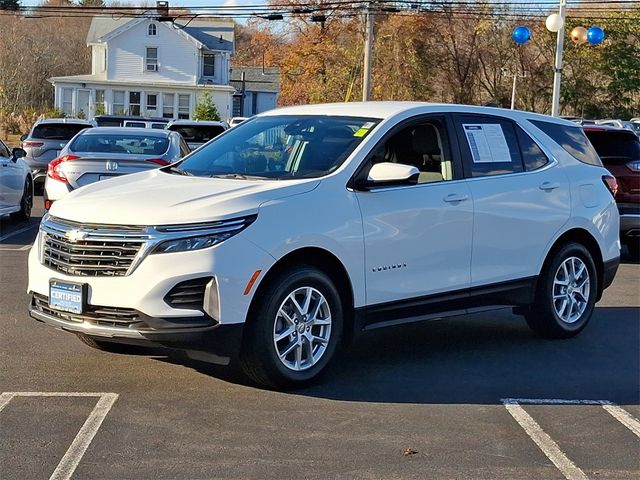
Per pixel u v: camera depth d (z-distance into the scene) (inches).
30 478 179.0
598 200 324.8
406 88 1989.4
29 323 312.2
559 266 311.1
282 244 230.7
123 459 190.1
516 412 231.1
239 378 252.7
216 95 2198.6
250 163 269.9
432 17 2000.5
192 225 222.4
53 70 2790.4
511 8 2052.2
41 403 225.8
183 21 2326.5
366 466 190.1
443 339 315.9
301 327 239.9
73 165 480.7
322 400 235.9
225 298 221.5
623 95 2110.0
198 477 181.3
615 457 200.4
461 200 275.9
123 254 225.0
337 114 279.4
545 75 2079.2
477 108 297.1
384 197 257.1
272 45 2588.6
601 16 2064.5
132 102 2201.0
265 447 199.5
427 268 267.9
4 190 565.9
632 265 525.3
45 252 243.8
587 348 306.2
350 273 247.8
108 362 265.1
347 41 2095.2
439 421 222.1
